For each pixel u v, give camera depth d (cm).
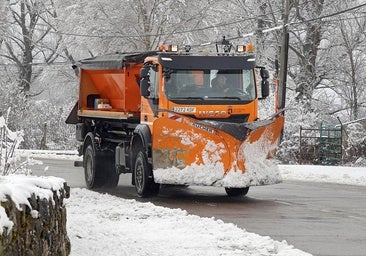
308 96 5953
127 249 1286
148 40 5853
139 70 2545
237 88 2323
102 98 2866
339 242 1483
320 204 2155
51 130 6312
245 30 5959
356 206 2105
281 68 4434
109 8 5841
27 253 884
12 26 7419
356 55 6038
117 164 2538
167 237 1438
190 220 1669
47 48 7256
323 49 6134
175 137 2166
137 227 1557
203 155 2167
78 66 2919
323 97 6025
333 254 1350
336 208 2053
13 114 6191
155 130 2172
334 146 4606
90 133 2719
